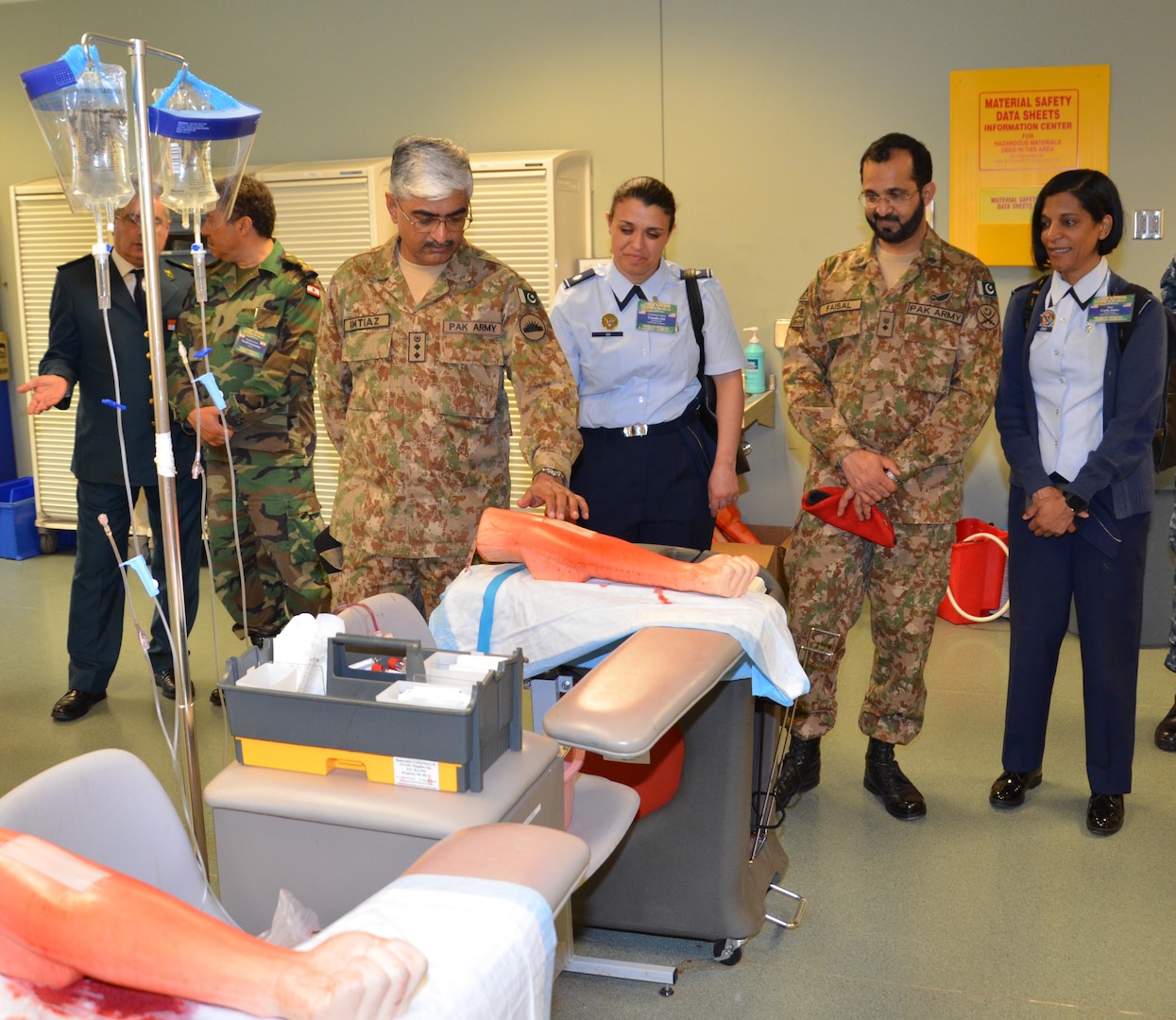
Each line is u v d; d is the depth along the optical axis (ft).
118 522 12.47
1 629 15.83
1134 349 9.27
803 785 10.59
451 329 8.62
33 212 18.76
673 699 5.24
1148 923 8.39
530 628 6.70
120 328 12.02
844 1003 7.49
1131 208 15.43
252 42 18.26
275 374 11.77
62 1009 3.33
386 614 6.40
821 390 10.02
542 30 16.99
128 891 3.29
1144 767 11.19
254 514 12.23
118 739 11.94
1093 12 15.08
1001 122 15.56
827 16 15.90
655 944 8.24
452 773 4.84
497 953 3.40
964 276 9.53
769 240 16.71
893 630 10.02
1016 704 10.19
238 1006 3.03
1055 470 9.68
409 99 17.75
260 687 5.05
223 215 5.91
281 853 4.99
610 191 17.20
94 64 5.07
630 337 9.91
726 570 6.66
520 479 17.22
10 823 4.17
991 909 8.63
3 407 20.43
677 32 16.48
